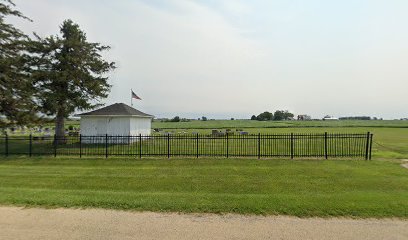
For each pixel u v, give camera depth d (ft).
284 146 67.56
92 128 76.07
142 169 36.47
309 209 19.70
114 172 34.63
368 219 18.12
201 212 19.30
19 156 48.49
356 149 61.57
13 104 63.98
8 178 31.27
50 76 68.64
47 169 36.86
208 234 15.69
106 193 24.09
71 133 103.81
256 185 27.91
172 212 19.29
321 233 15.90
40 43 69.31
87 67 74.79
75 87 73.82
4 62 61.57
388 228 16.71
